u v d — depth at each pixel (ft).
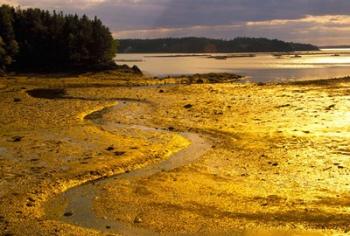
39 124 132.46
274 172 84.84
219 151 102.12
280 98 178.40
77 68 359.46
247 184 78.64
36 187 77.46
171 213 66.69
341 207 66.90
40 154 97.81
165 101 181.47
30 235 59.57
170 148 104.01
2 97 192.03
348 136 109.70
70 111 156.35
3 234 59.72
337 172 83.20
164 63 638.53
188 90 219.61
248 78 329.52
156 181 81.56
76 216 66.44
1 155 97.45
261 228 61.11
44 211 68.59
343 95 179.73
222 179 81.92
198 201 71.10
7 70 337.72
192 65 568.41
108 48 381.19
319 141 106.11
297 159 92.53
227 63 620.90
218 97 188.85
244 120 135.44
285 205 68.33
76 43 367.25
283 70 430.20
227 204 69.56
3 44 320.91
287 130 119.24
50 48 368.68
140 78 307.17
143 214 66.49
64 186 79.25
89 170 86.53
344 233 58.49
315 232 59.21
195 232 60.59
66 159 93.91
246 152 100.07
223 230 60.95
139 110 160.45
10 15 369.71
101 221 64.34
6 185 78.54
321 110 146.10
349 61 642.22
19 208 68.69
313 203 68.80
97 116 149.89
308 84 227.81
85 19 390.01
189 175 84.79
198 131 123.13
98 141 109.81
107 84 261.03
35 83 264.93
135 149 101.65
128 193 75.41
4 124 133.08
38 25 372.17
